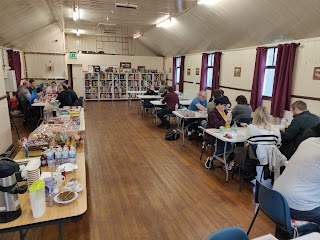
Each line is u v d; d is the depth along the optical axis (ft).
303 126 9.93
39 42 33.83
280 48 16.92
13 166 4.70
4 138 13.96
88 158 13.62
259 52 18.86
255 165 9.61
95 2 18.72
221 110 12.69
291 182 5.67
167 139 17.38
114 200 9.32
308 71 15.33
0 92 13.58
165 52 37.04
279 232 6.46
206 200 9.46
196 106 17.52
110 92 37.40
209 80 27.53
